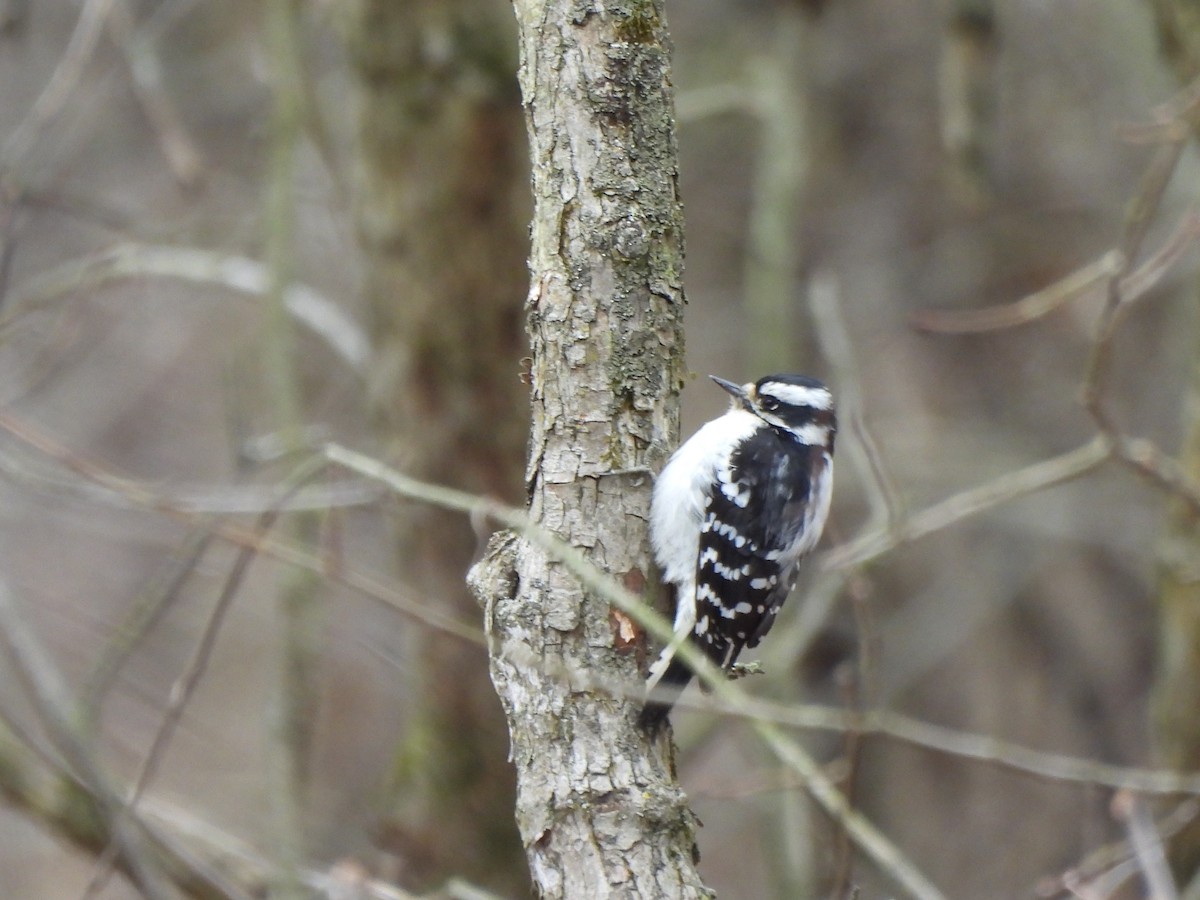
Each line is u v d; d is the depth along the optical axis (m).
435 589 11.84
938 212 18.80
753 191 18.62
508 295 11.84
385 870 11.82
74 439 18.84
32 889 17.38
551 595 6.71
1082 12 17.83
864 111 18.98
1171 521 11.62
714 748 17.77
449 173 11.70
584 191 6.90
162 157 17.62
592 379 6.94
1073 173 18.53
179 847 9.91
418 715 12.14
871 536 10.98
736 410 9.97
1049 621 18.41
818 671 17.19
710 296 19.14
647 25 6.95
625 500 6.97
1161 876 8.05
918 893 9.36
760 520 8.91
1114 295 9.23
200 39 17.50
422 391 11.92
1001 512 17.23
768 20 17.23
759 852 18.19
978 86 12.83
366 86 11.87
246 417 13.33
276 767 10.98
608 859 6.25
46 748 10.03
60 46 17.62
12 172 11.91
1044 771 9.92
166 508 9.63
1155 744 11.88
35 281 14.93
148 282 16.70
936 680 18.36
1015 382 18.67
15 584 13.45
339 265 16.98
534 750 6.51
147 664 16.77
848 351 12.44
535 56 6.96
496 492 11.89
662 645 7.05
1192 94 10.12
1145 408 18.08
